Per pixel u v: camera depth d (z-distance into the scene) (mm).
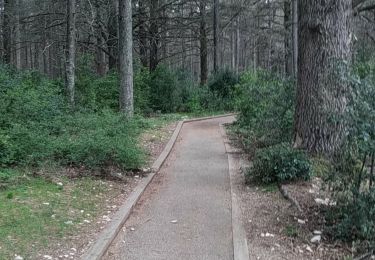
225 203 7680
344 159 5918
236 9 36469
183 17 29844
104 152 9227
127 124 11477
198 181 9391
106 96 20250
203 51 33688
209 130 18688
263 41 42688
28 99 11672
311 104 9266
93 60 23156
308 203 7012
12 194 7098
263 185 8508
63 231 5805
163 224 6555
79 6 22875
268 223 6418
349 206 5637
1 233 5492
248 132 14734
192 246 5672
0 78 12703
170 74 26453
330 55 9102
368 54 10844
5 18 24172
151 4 26812
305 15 9414
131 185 8688
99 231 5941
